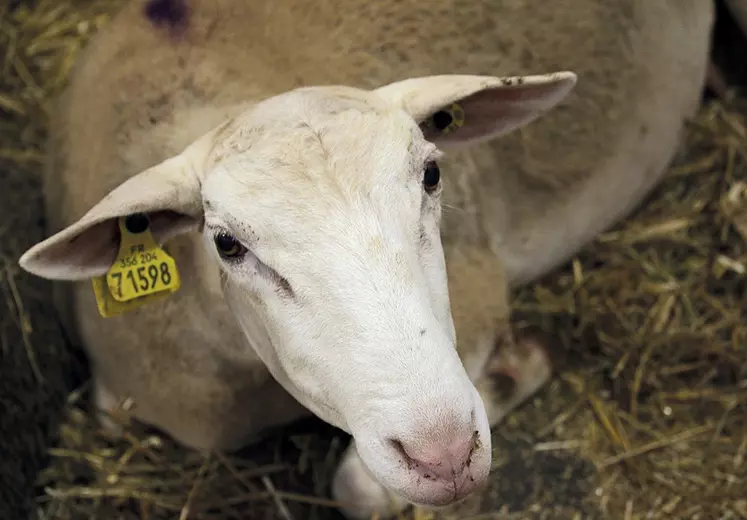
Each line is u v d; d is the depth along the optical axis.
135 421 0.92
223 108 0.80
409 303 0.55
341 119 0.61
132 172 0.80
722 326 1.02
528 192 0.96
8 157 1.03
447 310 0.61
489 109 0.72
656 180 1.09
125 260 0.67
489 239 0.93
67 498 0.90
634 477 0.93
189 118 0.79
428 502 0.55
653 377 0.98
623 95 0.98
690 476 0.93
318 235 0.57
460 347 0.86
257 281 0.60
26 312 0.93
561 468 0.94
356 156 0.59
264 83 0.82
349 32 0.86
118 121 0.82
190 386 0.82
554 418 0.97
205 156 0.65
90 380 0.96
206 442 0.87
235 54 0.83
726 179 1.10
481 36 0.90
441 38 0.88
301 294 0.57
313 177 0.58
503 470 0.93
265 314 0.61
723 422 0.96
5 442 0.86
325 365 0.57
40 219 0.99
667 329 1.02
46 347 0.94
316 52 0.85
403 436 0.53
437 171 0.63
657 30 1.00
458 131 0.74
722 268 1.05
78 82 0.91
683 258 1.07
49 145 0.96
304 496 0.90
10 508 0.85
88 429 0.94
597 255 1.06
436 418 0.53
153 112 0.81
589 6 0.94
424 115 0.67
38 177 1.03
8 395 0.88
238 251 0.61
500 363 0.94
